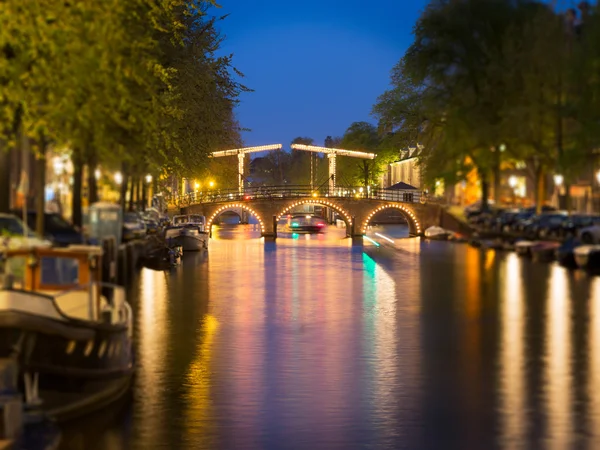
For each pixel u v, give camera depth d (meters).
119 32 25.67
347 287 47.69
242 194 101.38
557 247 59.00
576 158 57.91
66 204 39.62
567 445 19.77
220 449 19.55
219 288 46.47
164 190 64.06
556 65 60.16
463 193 87.69
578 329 33.38
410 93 84.75
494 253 69.44
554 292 43.66
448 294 44.03
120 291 22.81
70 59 24.81
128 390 23.14
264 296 43.41
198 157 53.91
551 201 72.06
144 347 29.59
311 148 115.94
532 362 27.58
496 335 32.19
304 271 56.69
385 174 149.75
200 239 72.38
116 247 38.56
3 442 17.33
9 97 24.95
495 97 65.88
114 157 28.69
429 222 99.38
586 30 58.09
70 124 25.44
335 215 140.38
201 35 52.03
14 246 20.97
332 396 23.52
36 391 18.89
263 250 76.88
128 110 28.00
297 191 102.31
